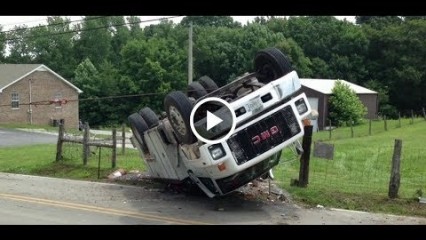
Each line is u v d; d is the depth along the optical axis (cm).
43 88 5428
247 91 1020
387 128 3684
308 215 995
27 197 1230
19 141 3388
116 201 1170
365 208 1054
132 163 1773
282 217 978
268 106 972
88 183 1478
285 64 1018
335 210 1041
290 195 1154
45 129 4656
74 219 977
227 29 7531
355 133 3453
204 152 946
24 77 5256
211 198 1171
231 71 6981
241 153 954
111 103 6669
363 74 6962
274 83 980
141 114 1312
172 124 1027
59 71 8825
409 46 6631
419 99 6506
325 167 1727
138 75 6619
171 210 1055
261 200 1137
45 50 8981
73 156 1939
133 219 974
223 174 960
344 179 1441
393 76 6625
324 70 7038
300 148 1151
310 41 7550
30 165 1897
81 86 6731
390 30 6850
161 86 6531
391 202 1066
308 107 1008
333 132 3675
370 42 7031
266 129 970
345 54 7212
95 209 1076
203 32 7556
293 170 1614
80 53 9238
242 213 1016
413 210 1023
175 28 8444
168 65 6756
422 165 1777
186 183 1227
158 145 1193
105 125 6600
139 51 6662
